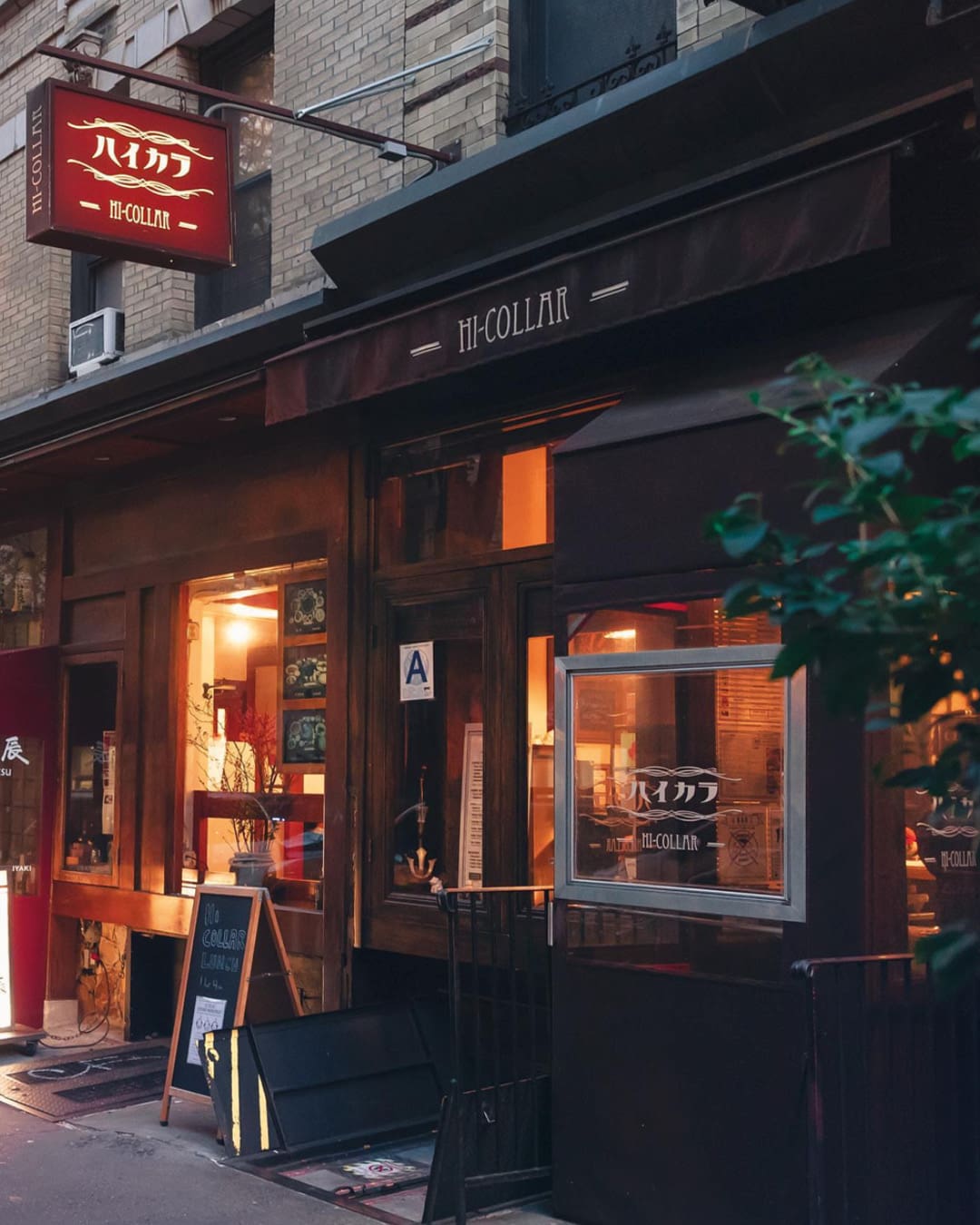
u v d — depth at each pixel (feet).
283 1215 18.47
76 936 33.35
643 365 21.24
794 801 16.19
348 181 26.30
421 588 24.61
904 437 15.81
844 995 15.44
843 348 17.54
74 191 22.95
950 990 6.66
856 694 6.28
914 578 6.12
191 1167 20.66
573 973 18.40
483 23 23.97
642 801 17.89
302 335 25.11
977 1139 15.72
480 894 20.92
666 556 17.70
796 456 16.35
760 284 17.57
